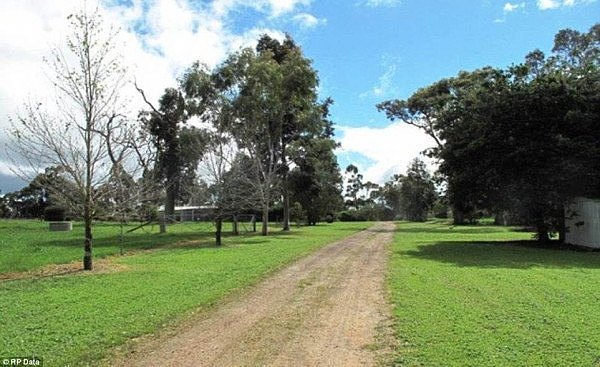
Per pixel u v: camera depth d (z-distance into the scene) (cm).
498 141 2394
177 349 715
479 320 837
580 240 2366
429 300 1010
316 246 2431
